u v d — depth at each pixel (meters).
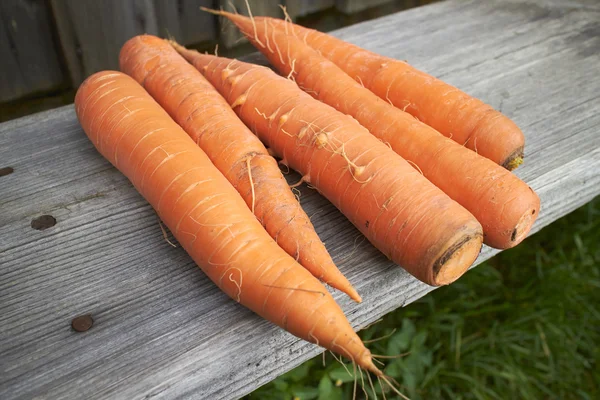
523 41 0.59
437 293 0.58
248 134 0.40
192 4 0.66
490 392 0.53
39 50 0.61
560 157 0.45
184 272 0.37
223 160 0.39
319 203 0.42
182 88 0.43
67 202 0.41
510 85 0.52
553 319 0.58
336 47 0.50
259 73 0.44
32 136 0.46
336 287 0.35
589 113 0.49
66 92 0.66
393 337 0.54
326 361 0.52
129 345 0.34
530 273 0.61
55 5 0.59
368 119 0.43
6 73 0.61
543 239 0.64
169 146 0.38
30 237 0.39
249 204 0.38
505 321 0.57
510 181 0.37
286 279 0.33
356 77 0.48
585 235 0.63
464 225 0.34
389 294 0.38
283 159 0.42
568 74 0.54
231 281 0.34
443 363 0.54
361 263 0.38
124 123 0.39
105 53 0.64
